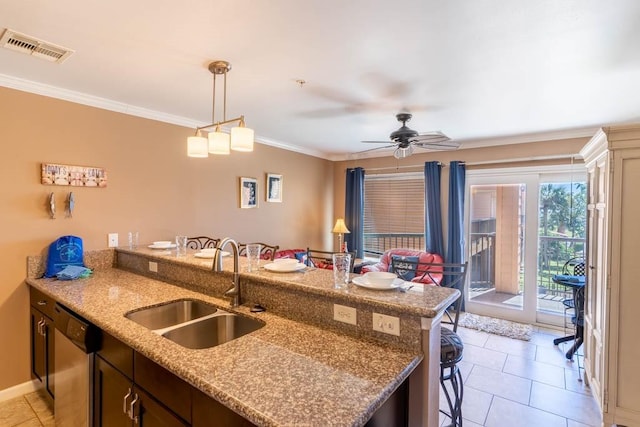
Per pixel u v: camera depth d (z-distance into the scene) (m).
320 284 1.66
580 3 1.52
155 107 3.17
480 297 4.62
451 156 4.82
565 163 4.03
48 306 2.29
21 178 2.52
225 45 1.96
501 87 2.58
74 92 2.73
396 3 1.54
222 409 1.03
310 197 5.51
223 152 2.20
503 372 2.97
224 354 1.27
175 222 3.54
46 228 2.64
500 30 1.76
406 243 5.39
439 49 1.98
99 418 1.69
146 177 3.28
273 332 1.50
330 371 1.14
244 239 4.34
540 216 4.25
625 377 2.07
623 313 2.07
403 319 1.34
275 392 1.00
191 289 2.24
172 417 1.21
